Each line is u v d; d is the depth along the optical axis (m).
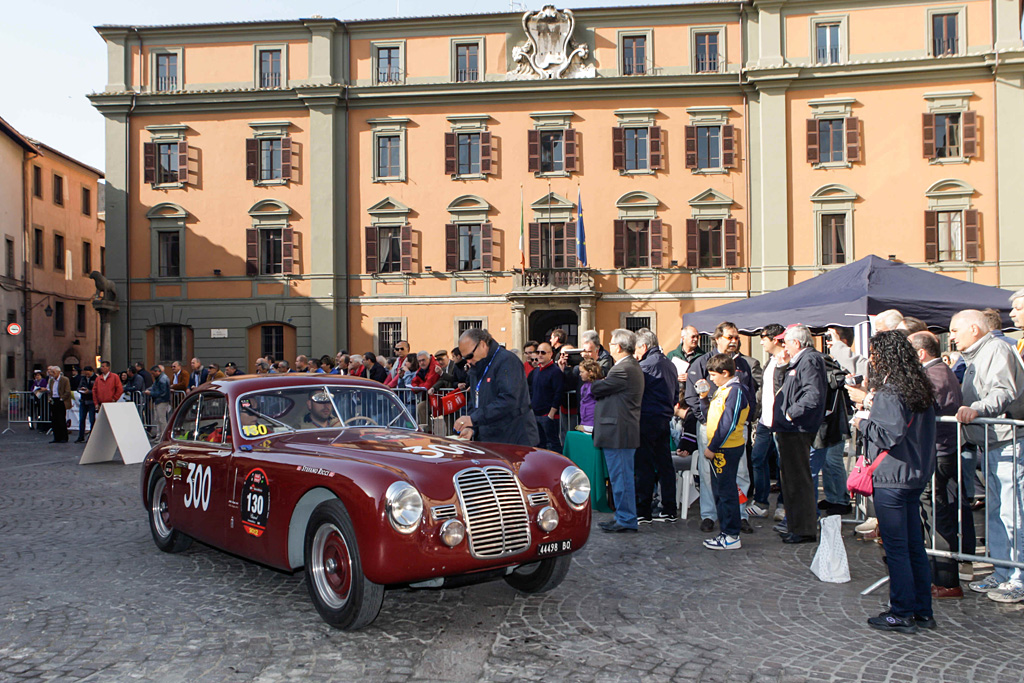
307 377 6.49
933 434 4.87
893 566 4.84
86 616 5.14
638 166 29.69
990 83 27.94
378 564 4.48
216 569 6.37
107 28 30.22
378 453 5.06
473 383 6.98
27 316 33.09
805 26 28.81
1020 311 6.15
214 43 30.31
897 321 7.38
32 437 19.42
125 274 30.33
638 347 8.30
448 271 29.73
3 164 31.06
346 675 4.15
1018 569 5.41
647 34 29.45
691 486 8.63
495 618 5.10
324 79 29.84
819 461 8.00
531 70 29.75
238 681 4.08
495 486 4.85
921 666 4.25
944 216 28.28
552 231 29.73
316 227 29.88
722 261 29.31
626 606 5.35
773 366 7.43
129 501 9.63
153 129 30.31
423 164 29.89
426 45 30.08
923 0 28.27
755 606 5.34
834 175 28.66
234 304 30.12
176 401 18.00
